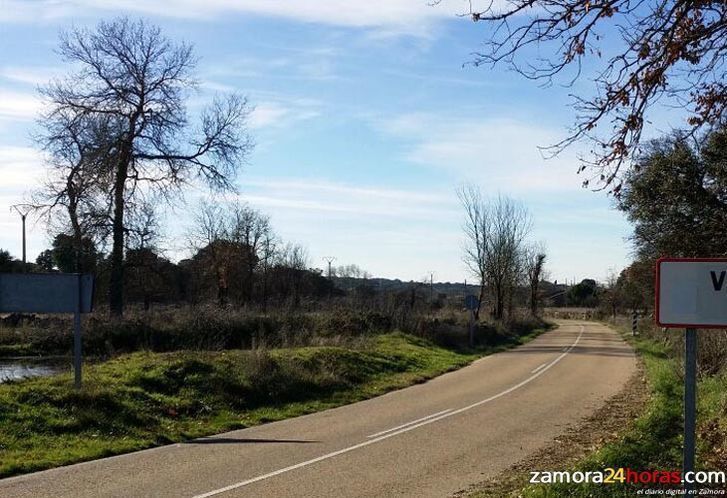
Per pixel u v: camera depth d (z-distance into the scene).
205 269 50.62
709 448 8.91
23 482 8.11
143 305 43.25
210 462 9.27
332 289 58.91
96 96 34.88
